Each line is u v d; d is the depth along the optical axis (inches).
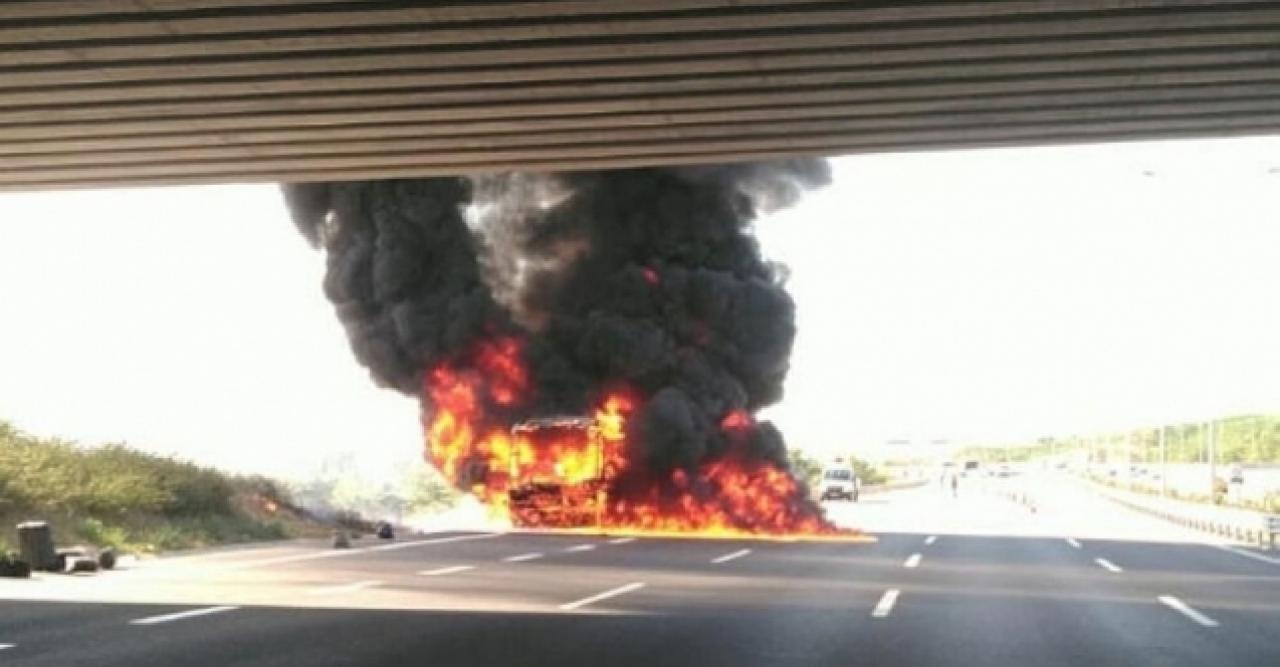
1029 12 594.9
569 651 522.6
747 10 597.3
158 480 1227.2
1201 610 711.7
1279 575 965.2
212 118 779.4
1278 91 722.2
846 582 868.0
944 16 601.0
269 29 625.6
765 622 633.6
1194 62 668.7
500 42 643.5
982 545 1322.6
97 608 652.1
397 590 768.9
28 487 1040.2
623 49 650.2
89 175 936.3
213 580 820.0
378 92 727.1
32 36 633.6
